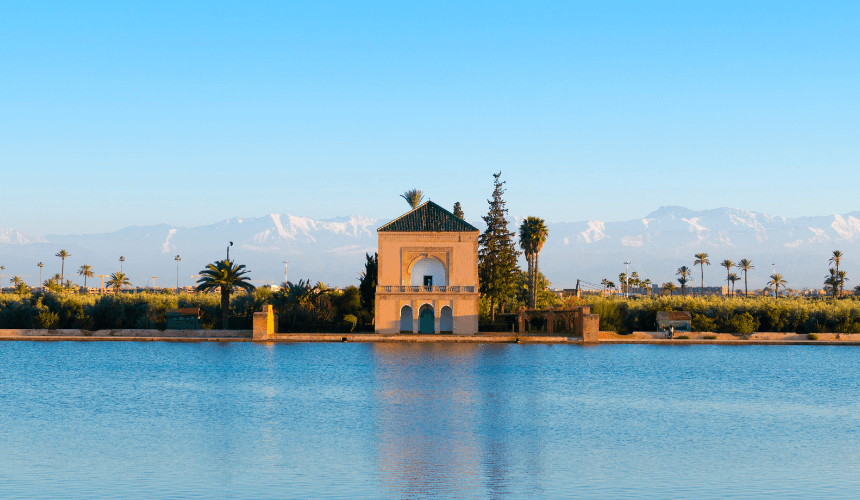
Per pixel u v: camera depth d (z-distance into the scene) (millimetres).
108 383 49469
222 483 25047
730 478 26234
